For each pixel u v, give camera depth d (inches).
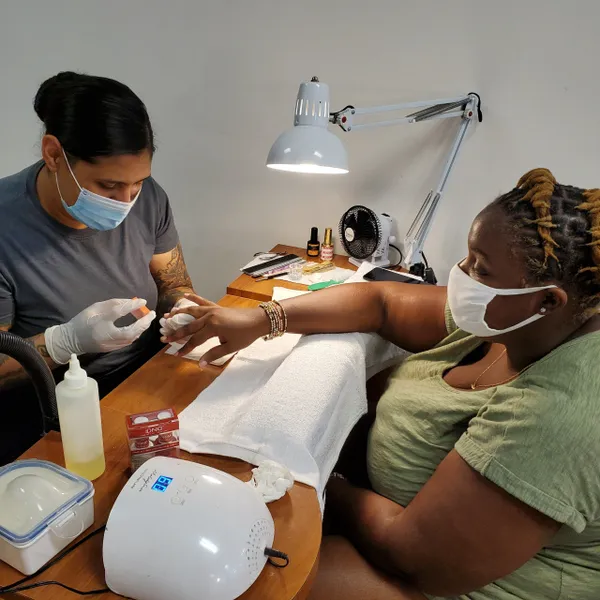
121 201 39.1
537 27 55.7
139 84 74.2
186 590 22.4
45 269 42.0
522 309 30.7
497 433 30.1
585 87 56.4
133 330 38.4
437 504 31.8
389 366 52.0
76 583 24.0
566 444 27.7
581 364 28.8
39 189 40.8
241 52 67.6
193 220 80.4
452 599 35.2
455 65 60.0
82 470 29.1
